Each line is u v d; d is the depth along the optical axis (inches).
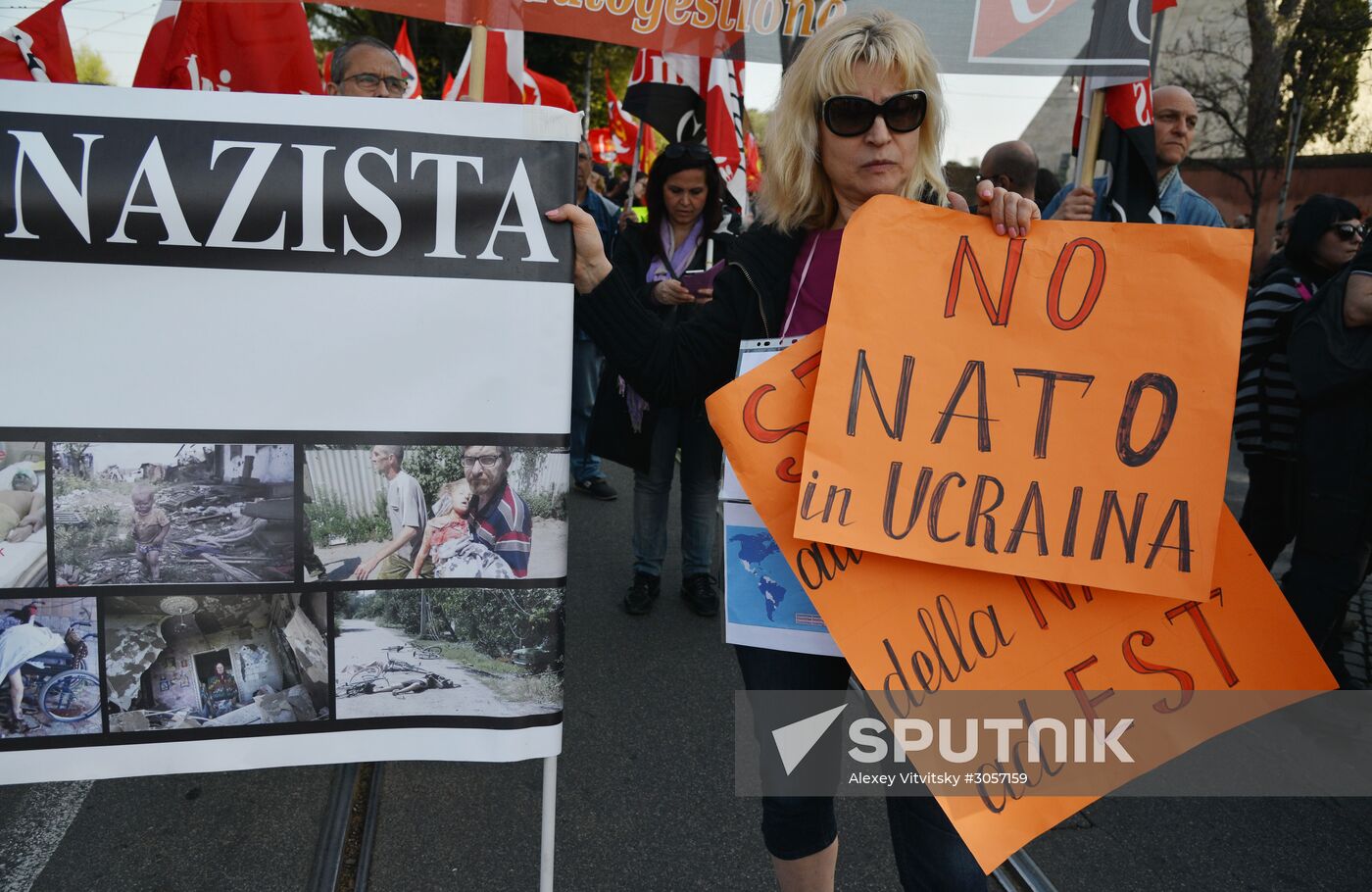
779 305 60.2
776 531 54.3
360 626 55.1
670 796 96.9
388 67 120.6
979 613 52.8
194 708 54.3
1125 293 51.9
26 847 86.9
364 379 53.4
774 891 83.1
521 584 55.8
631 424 134.2
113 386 51.4
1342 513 111.3
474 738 56.8
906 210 53.6
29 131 49.8
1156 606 52.4
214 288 51.8
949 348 52.8
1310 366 111.3
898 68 55.4
